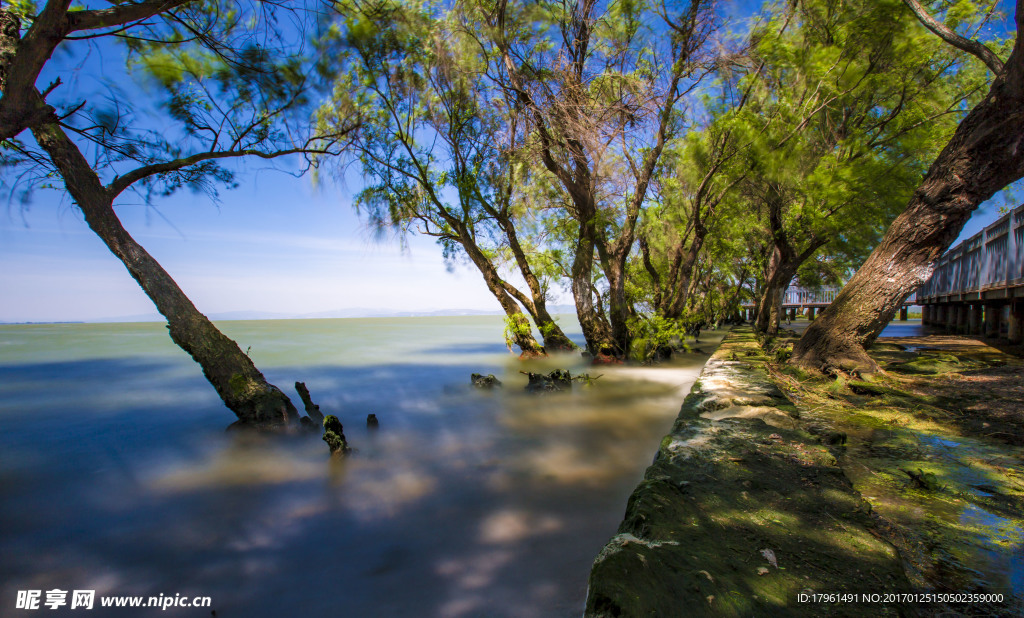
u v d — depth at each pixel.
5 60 4.74
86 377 13.20
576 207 13.57
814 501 2.20
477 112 13.06
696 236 12.73
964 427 3.96
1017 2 5.09
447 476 4.55
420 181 13.74
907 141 10.23
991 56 5.61
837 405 4.92
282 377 12.38
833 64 9.54
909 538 2.03
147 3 4.25
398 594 2.65
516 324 15.76
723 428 3.60
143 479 4.75
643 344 13.38
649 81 11.20
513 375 12.38
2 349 23.66
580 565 2.85
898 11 8.63
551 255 16.28
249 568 3.04
